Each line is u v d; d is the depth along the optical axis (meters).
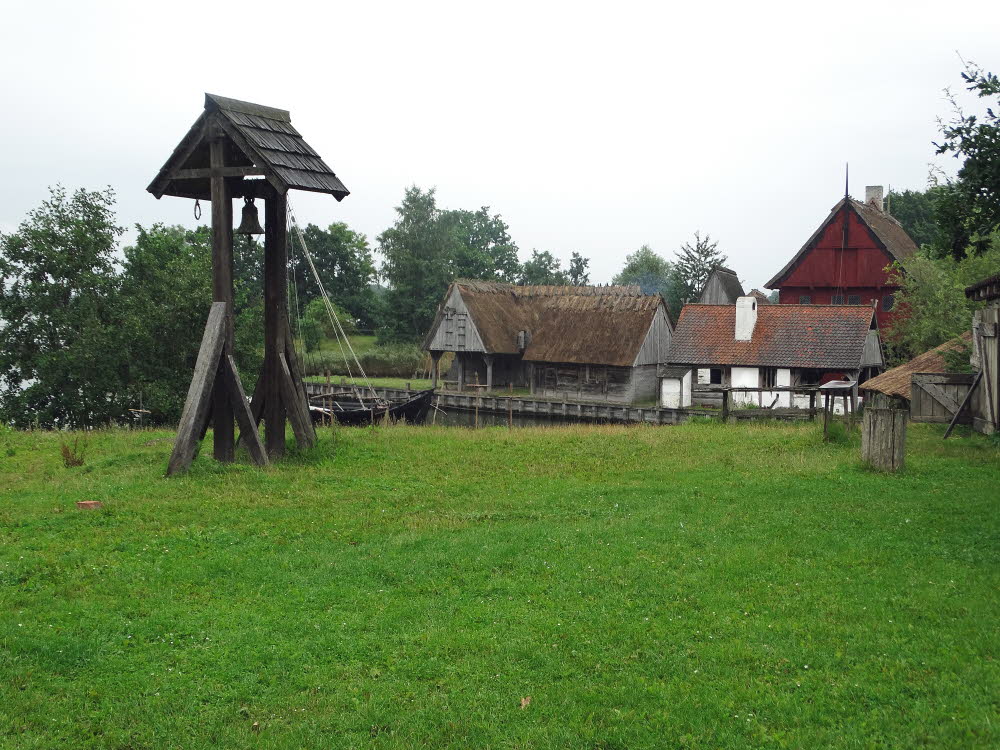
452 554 11.50
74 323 37.19
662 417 50.00
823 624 9.04
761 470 17.98
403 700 7.60
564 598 9.92
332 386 62.53
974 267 41.84
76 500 14.46
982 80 15.66
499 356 70.88
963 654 8.25
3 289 37.31
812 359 48.75
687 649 8.55
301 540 12.37
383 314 96.62
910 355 50.91
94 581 10.38
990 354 21.84
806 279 63.06
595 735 7.01
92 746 6.89
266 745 6.90
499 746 6.90
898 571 10.69
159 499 14.66
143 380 37.84
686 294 82.62
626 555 11.51
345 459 19.05
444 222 97.31
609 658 8.38
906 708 7.33
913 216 93.06
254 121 17.77
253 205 18.55
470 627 9.12
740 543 12.08
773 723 7.18
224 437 17.98
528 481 17.19
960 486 15.67
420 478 17.36
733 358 50.47
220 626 9.08
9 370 37.16
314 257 104.88
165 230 45.69
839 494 15.13
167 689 7.76
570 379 63.62
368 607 9.69
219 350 17.52
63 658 8.25
